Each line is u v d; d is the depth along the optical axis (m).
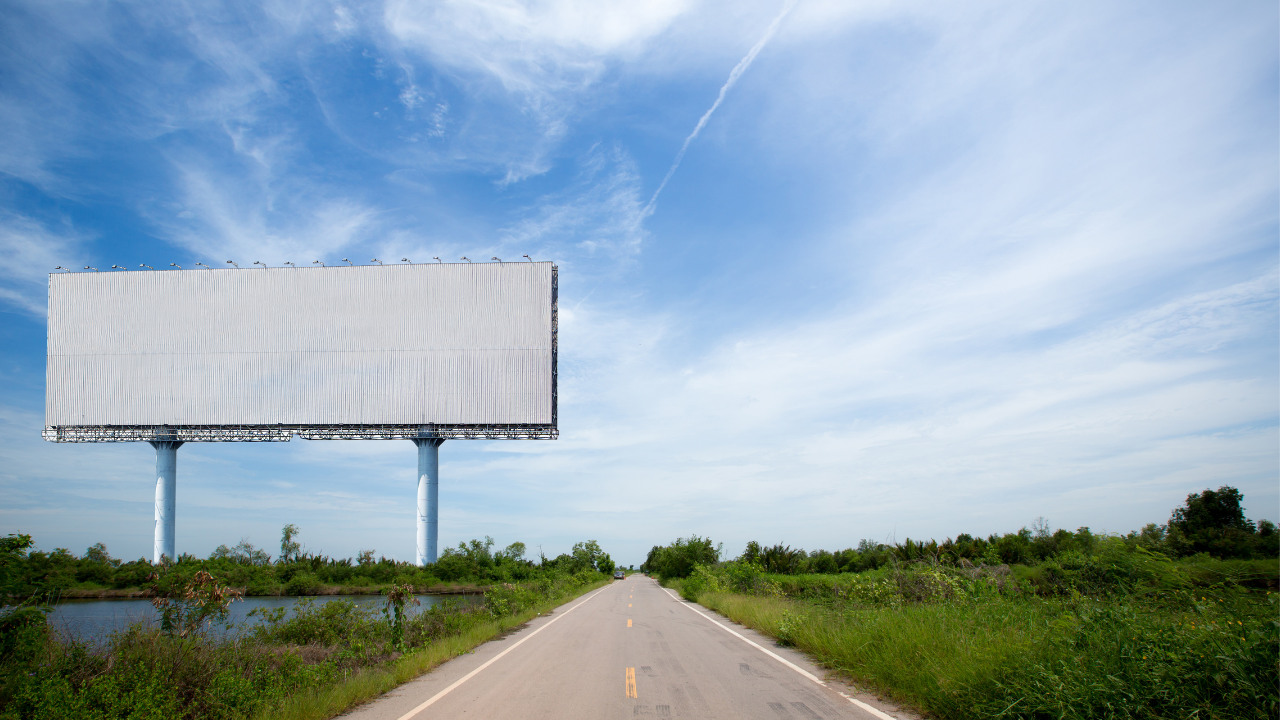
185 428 59.19
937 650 8.03
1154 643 5.75
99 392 58.97
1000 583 12.80
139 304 59.78
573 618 21.77
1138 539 10.95
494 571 63.44
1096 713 5.38
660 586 58.09
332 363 58.94
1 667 6.87
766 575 30.05
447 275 59.66
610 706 7.66
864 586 15.93
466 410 58.22
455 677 10.07
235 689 7.67
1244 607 6.27
